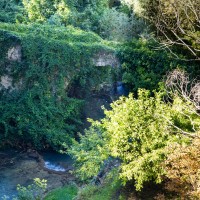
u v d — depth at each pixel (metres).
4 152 20.62
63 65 22.20
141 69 22.62
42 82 21.73
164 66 21.95
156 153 12.28
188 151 10.99
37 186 16.28
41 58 21.72
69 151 15.30
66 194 15.77
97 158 13.88
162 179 12.85
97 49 22.98
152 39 23.14
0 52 21.84
